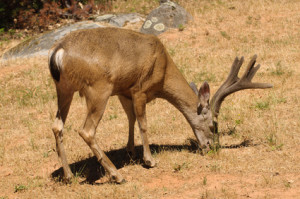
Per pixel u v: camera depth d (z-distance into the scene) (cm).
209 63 2170
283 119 1409
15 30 3306
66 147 1380
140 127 1163
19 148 1399
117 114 1659
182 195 981
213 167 1116
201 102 1181
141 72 1118
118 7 3406
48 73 2203
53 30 2836
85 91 1059
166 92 1195
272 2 3003
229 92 1207
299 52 2175
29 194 1073
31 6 3469
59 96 1095
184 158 1199
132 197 1000
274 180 1007
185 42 2527
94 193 1031
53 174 1202
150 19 2762
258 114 1483
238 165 1119
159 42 1153
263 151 1198
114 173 1080
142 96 1147
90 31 1066
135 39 1104
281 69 1944
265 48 2305
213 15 2855
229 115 1489
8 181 1171
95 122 1071
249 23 2673
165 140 1377
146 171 1155
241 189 983
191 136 1387
